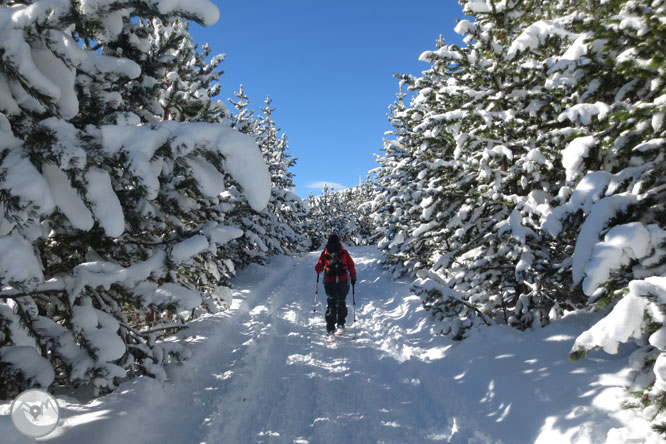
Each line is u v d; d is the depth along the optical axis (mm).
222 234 3576
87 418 2797
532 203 4504
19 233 2445
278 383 4496
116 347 2791
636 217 2811
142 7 2443
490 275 5234
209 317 6602
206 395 3926
